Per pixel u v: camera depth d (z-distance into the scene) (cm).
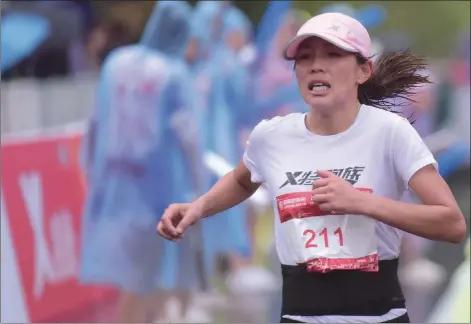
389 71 1048
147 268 1841
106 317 1925
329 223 927
